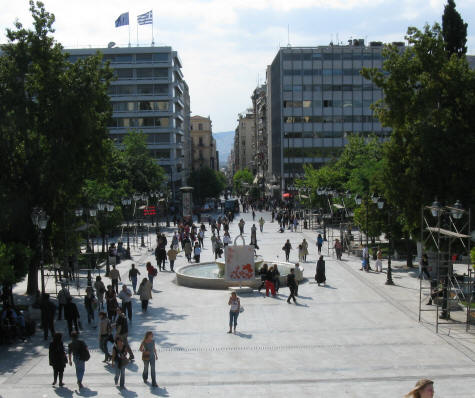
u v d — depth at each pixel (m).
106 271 34.53
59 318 23.78
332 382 14.91
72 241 29.44
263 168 146.62
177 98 108.69
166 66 106.12
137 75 106.69
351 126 105.06
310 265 37.34
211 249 48.38
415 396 6.14
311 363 16.67
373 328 20.86
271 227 70.12
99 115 30.47
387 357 17.16
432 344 18.61
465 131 25.00
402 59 26.50
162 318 23.08
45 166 27.70
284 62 104.06
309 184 69.38
